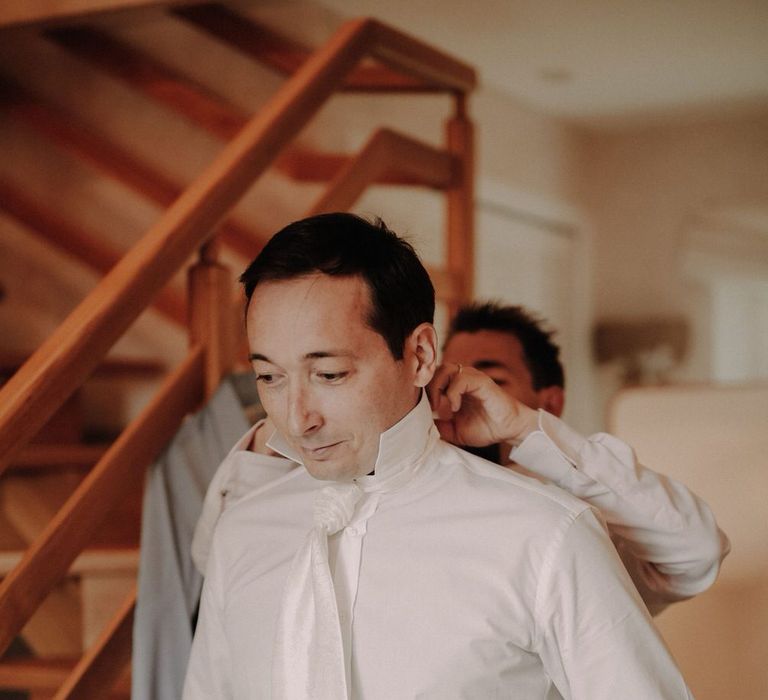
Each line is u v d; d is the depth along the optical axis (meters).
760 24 3.82
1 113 3.16
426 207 3.86
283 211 3.04
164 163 3.09
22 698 2.61
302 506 1.13
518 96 4.84
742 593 1.81
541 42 4.03
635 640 0.97
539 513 1.00
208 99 2.92
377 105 3.56
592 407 5.73
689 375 5.67
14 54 3.16
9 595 1.32
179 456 1.57
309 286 0.96
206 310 1.67
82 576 1.93
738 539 1.82
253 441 1.32
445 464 1.07
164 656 1.48
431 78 2.29
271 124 1.72
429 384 1.13
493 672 0.97
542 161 5.19
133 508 2.29
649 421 1.93
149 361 2.87
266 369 0.99
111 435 3.09
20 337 3.10
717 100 5.02
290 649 1.00
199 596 1.53
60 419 2.58
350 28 1.99
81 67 3.13
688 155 5.56
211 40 3.09
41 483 2.35
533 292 5.24
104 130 3.13
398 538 1.03
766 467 1.82
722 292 5.97
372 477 1.05
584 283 5.69
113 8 2.46
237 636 1.10
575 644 0.97
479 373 1.17
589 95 4.86
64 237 3.07
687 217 5.58
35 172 3.15
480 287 4.71
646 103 5.05
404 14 3.62
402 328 1.00
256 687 1.07
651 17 3.74
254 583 1.10
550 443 1.16
